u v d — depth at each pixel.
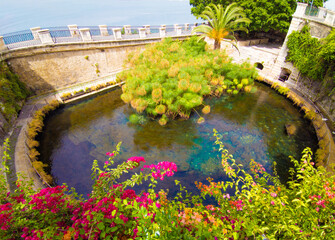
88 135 12.49
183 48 18.92
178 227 2.03
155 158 10.63
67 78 16.48
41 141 11.82
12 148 9.59
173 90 13.28
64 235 2.13
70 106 15.48
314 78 14.37
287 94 16.34
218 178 9.46
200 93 13.70
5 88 12.22
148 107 13.23
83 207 2.70
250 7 20.48
